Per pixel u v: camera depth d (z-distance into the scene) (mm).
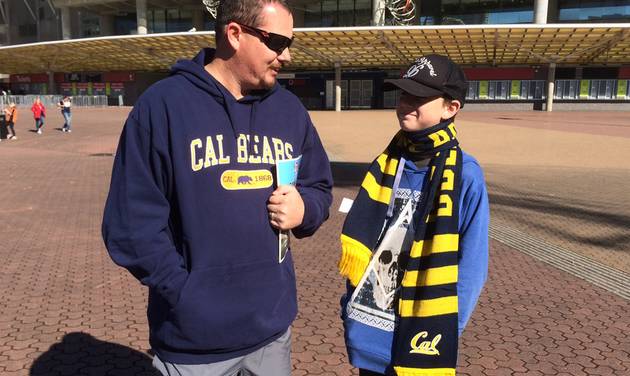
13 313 4141
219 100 1698
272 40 1663
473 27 34250
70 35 61000
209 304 1664
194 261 1662
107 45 43969
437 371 1849
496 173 12164
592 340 3699
